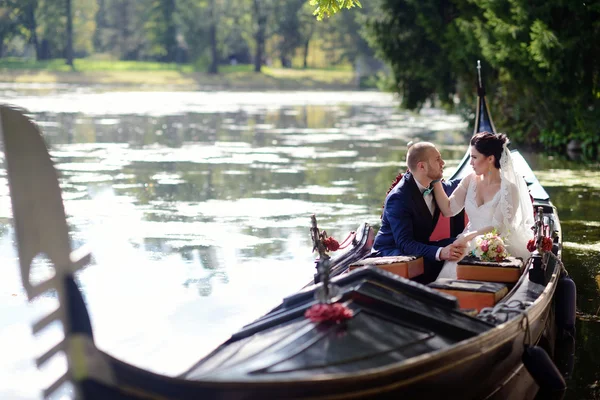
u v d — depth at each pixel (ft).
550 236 22.18
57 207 13.38
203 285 28.04
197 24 235.40
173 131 88.38
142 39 253.85
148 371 12.75
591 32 61.62
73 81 206.39
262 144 76.13
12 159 12.92
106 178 52.95
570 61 61.62
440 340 15.42
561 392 19.30
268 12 245.45
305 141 79.25
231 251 32.89
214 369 14.67
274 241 34.71
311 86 223.71
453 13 79.00
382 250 22.48
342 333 14.90
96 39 256.52
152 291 27.30
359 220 39.01
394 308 15.80
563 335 23.21
